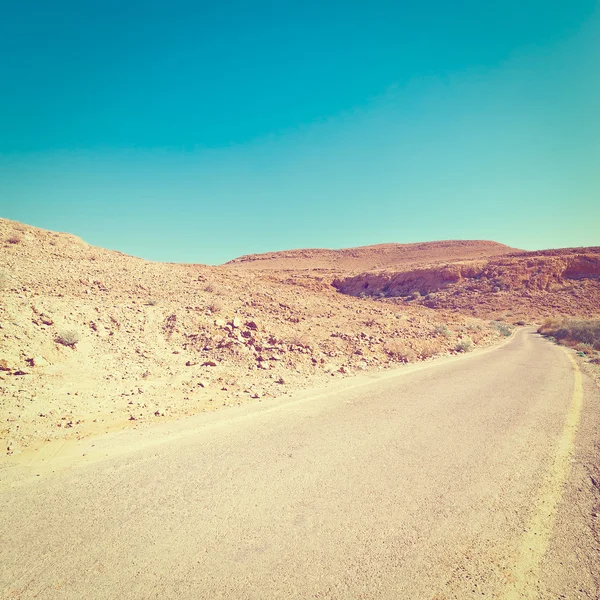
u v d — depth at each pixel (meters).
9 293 10.17
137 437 5.14
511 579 2.67
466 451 4.88
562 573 2.73
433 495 3.79
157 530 3.17
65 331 8.71
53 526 3.18
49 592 2.48
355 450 4.86
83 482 3.92
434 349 14.38
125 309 11.62
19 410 5.63
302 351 11.10
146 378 7.89
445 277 63.03
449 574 2.71
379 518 3.39
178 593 2.50
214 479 4.04
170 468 4.28
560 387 8.80
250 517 3.38
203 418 5.98
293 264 116.75
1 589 2.49
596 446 5.11
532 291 53.28
